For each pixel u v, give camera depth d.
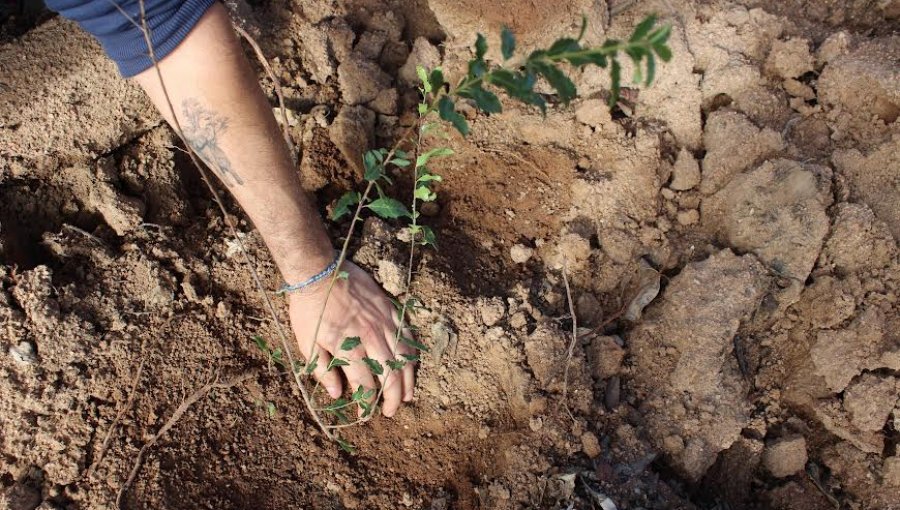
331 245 0.85
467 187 0.98
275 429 0.86
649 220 0.95
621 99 1.01
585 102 0.98
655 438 0.86
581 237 0.92
